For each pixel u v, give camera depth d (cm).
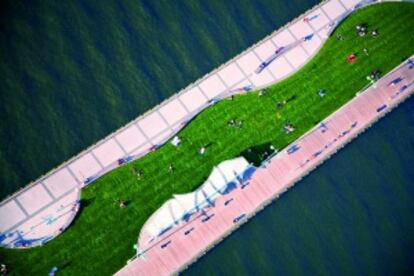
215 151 7656
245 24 8325
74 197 7294
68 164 7406
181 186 7488
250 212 7531
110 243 7206
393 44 8481
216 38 8212
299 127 7906
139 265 7188
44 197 7250
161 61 8012
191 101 7825
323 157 7862
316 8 8488
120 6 8212
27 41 7869
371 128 8144
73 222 7212
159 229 7231
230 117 7806
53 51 7881
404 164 8106
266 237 7562
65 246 7131
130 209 7338
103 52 7962
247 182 7594
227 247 7450
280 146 7794
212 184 7388
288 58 8188
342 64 8262
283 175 7706
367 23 8525
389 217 7906
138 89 7838
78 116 7638
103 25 8088
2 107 7538
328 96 8088
